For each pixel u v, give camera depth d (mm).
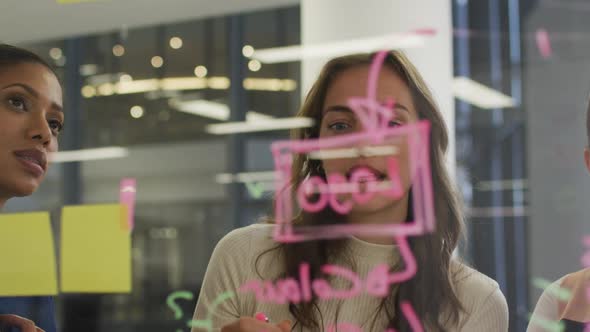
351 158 1053
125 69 2949
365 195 1043
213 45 2803
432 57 1227
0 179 1097
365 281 1017
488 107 1713
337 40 1294
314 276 1030
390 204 1039
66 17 2102
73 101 2893
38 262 1195
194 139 2545
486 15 1808
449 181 1053
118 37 2969
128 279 1179
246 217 2150
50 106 1133
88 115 2869
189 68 2863
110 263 1187
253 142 2330
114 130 2756
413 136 1040
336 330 1007
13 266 1199
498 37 1785
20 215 1211
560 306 1092
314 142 1089
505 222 1526
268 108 2367
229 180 2205
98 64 2971
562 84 1696
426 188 1035
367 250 1030
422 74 1220
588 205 1558
